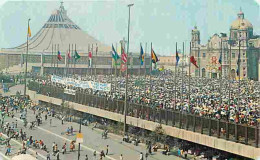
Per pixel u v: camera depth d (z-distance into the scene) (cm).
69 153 5569
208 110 5819
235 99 7731
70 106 8319
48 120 8056
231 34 12469
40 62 17850
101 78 13212
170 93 8969
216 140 4838
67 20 19188
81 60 17775
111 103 7238
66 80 8875
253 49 12175
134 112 6606
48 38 18975
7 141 6088
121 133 6738
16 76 14550
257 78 11725
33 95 10269
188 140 5303
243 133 4534
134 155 5447
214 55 13262
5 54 17612
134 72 16075
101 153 5300
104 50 18538
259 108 6291
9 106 9425
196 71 13438
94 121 7769
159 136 5709
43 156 5400
